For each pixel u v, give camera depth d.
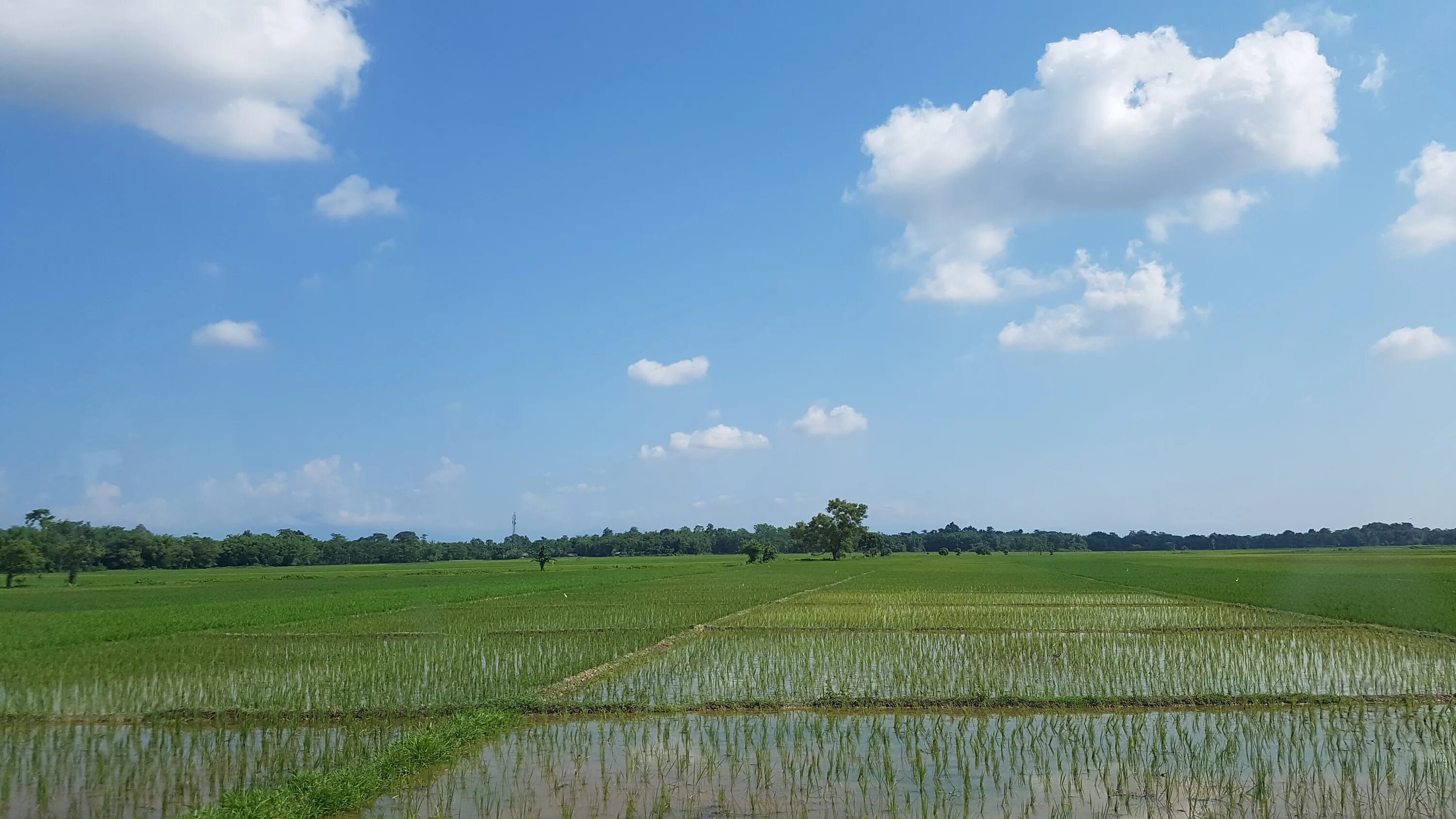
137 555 117.88
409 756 12.59
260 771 12.70
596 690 18.31
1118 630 27.70
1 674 20.73
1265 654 22.53
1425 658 21.69
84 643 27.33
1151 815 10.76
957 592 46.81
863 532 149.88
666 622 31.06
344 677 19.84
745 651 23.64
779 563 119.75
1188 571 75.25
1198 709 16.59
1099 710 16.61
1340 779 12.11
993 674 19.84
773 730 15.12
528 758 13.27
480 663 21.91
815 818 10.69
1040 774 12.38
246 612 37.66
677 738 14.53
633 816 10.74
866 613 34.12
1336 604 36.50
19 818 10.88
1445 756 13.23
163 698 17.89
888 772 12.47
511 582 64.38
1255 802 11.16
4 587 71.25
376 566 143.25
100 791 11.91
